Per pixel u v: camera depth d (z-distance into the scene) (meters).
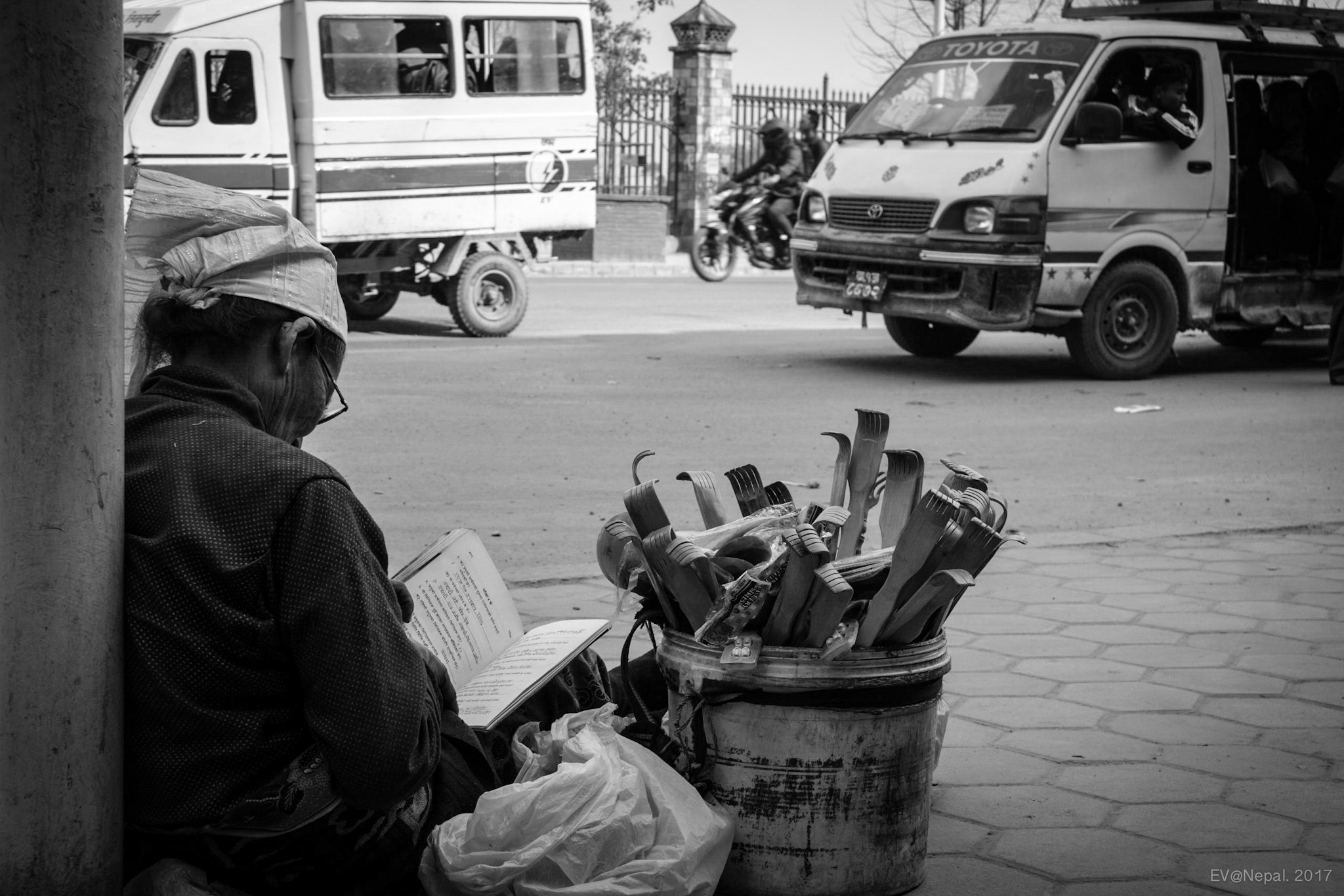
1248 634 4.44
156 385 2.19
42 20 1.92
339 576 2.07
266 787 2.15
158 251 2.21
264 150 11.84
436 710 2.27
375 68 12.21
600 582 4.96
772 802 2.56
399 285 13.30
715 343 13.00
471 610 2.85
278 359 2.21
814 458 7.48
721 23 25.31
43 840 2.04
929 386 10.42
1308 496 6.80
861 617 2.54
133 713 2.11
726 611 2.52
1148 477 7.23
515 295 13.21
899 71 11.58
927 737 2.66
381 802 2.13
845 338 13.70
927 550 2.43
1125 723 3.65
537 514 6.11
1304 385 10.93
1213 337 13.79
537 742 2.59
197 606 2.06
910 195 10.45
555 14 13.05
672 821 2.41
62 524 1.99
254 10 11.68
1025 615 4.64
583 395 9.62
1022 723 3.65
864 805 2.58
